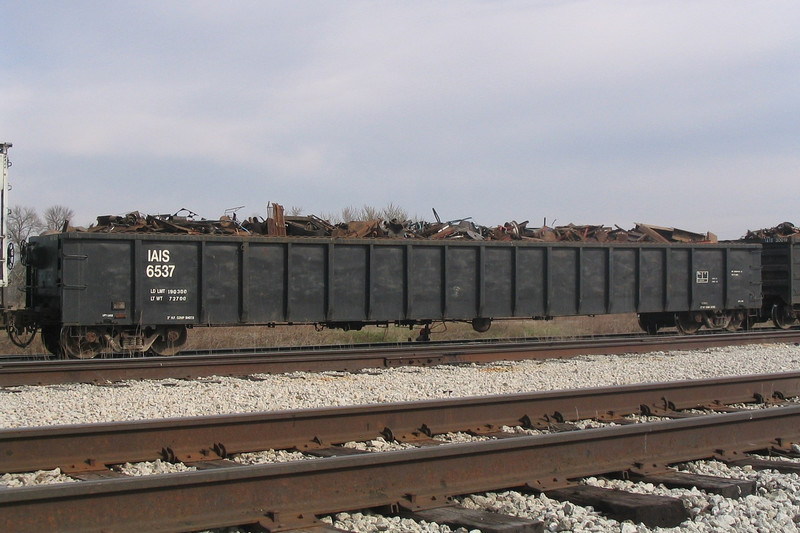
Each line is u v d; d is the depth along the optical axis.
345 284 19.03
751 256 25.22
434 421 8.79
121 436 7.25
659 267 23.45
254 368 13.91
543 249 21.52
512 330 28.03
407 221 22.22
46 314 16.78
